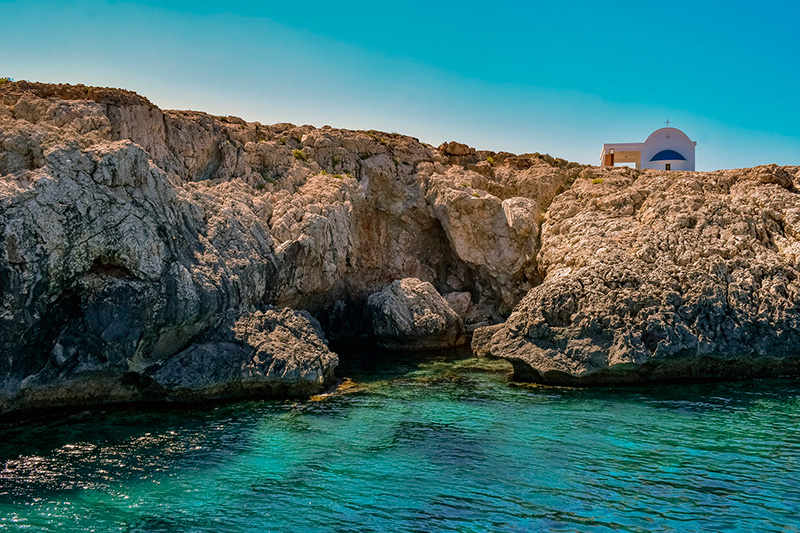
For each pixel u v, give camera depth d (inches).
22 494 553.3
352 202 1264.8
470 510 528.7
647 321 921.5
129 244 791.1
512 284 1304.1
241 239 972.6
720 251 1034.1
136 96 1059.3
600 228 1172.5
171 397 814.5
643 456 640.4
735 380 927.7
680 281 987.9
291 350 869.2
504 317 1327.5
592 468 611.8
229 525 505.7
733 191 1205.7
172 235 858.8
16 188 742.5
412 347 1191.6
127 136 1018.7
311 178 1242.0
